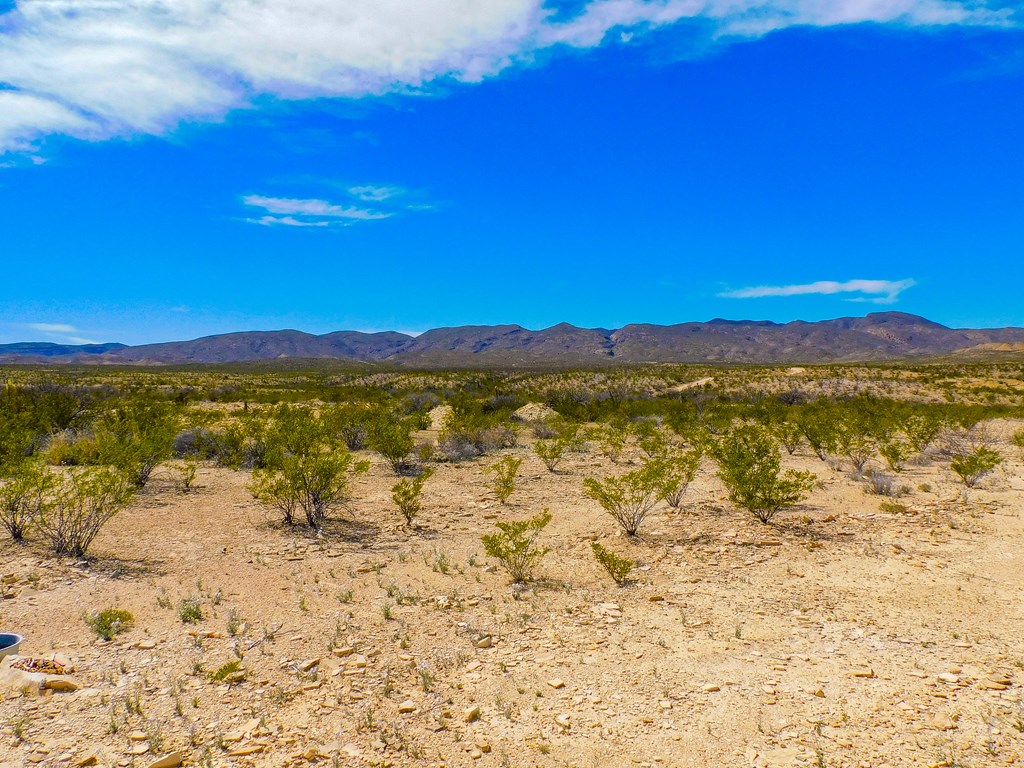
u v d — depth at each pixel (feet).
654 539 37.32
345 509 44.32
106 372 316.81
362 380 297.12
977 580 28.84
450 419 82.74
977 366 258.98
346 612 25.43
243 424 72.90
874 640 22.36
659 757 15.34
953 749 15.26
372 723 16.81
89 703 17.35
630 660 21.04
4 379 196.03
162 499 45.88
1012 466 63.00
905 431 76.02
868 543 35.73
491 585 29.22
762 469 42.37
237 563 31.65
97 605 25.20
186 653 20.99
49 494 35.83
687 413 109.50
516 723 16.98
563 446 74.95
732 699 18.20
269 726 16.49
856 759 14.99
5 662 19.04
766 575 30.58
